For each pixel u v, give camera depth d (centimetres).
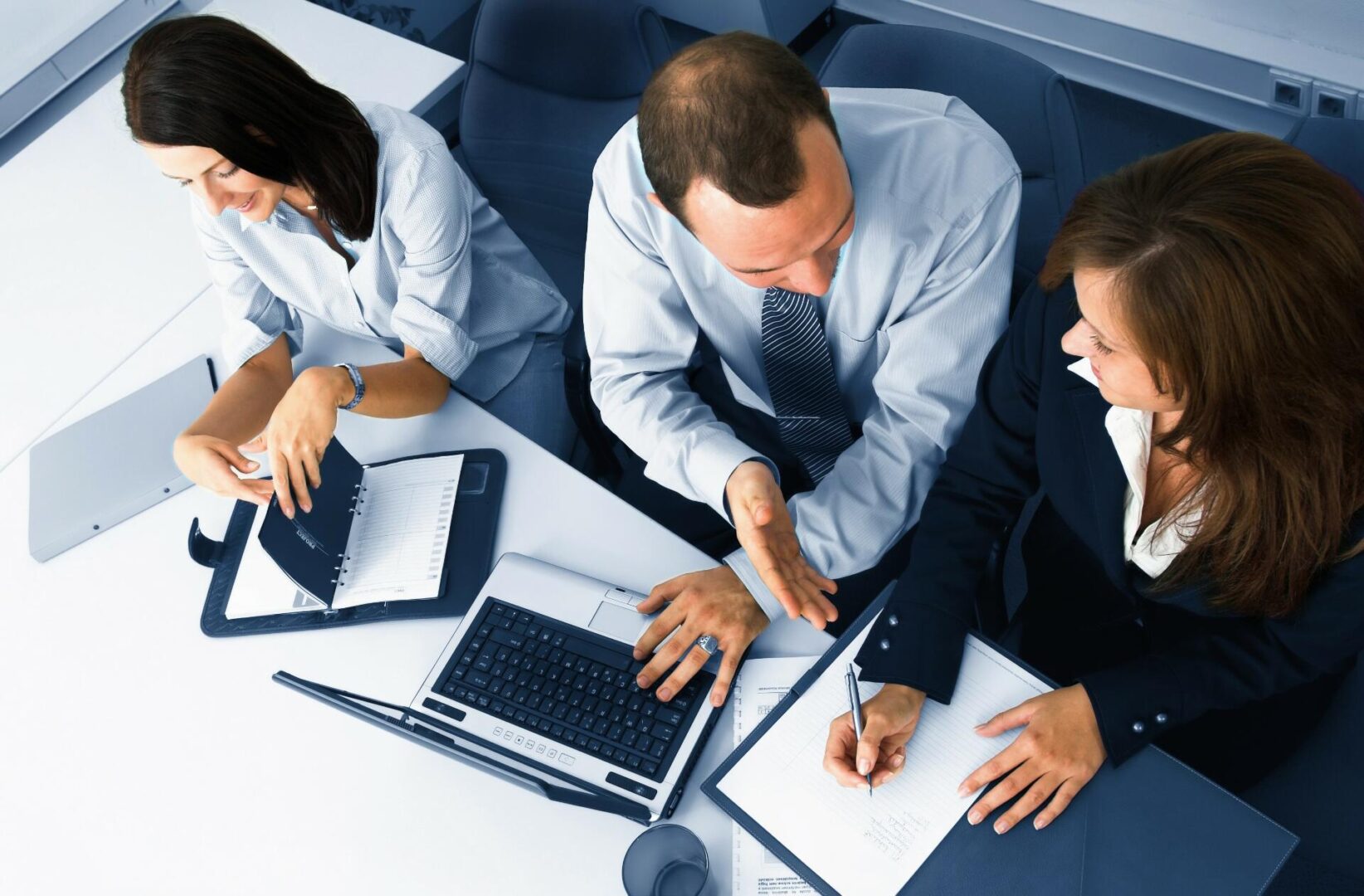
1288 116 239
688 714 123
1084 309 91
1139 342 88
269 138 141
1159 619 131
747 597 130
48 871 127
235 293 165
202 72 133
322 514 143
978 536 133
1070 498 125
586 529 144
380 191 157
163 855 126
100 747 135
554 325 189
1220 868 104
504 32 186
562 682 128
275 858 124
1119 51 254
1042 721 113
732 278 144
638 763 121
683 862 108
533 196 204
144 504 155
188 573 149
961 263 136
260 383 164
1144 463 114
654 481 177
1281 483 96
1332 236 80
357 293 167
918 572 130
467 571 141
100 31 250
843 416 162
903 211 133
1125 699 113
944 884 107
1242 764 129
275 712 135
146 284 183
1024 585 171
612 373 159
